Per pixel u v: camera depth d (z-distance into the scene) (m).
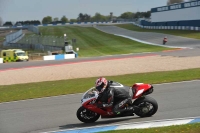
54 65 65.88
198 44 93.81
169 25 167.38
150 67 50.31
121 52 95.19
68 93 30.84
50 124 19.83
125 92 18.06
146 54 76.88
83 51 110.00
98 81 17.55
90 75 46.44
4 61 92.31
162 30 164.00
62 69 56.53
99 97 17.86
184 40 110.75
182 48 86.62
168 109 20.70
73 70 53.84
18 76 51.22
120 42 129.62
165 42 106.62
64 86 35.50
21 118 22.20
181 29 153.25
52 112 23.11
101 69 52.44
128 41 130.12
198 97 23.80
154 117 18.77
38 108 25.06
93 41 142.00
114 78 39.94
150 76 38.38
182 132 13.95
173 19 165.38
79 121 19.92
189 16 146.88
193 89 27.25
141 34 154.38
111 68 52.75
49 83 39.75
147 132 14.70
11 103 28.52
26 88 36.75
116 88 18.05
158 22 182.12
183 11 152.88
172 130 14.46
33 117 22.14
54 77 47.16
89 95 18.27
